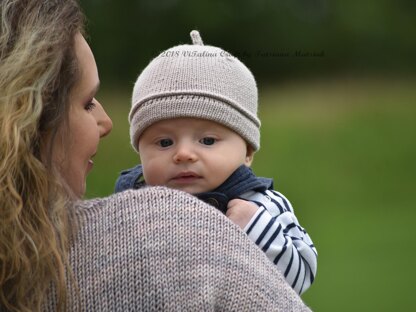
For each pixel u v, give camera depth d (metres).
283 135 18.78
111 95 19.88
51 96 2.40
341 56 27.66
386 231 13.34
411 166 17.36
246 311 2.35
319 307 9.81
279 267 2.99
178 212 2.43
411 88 23.41
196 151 3.15
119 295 2.31
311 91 22.22
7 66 2.35
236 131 3.22
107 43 26.56
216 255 2.39
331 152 18.03
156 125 3.20
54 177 2.36
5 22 2.41
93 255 2.36
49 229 2.30
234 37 27.33
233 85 3.22
